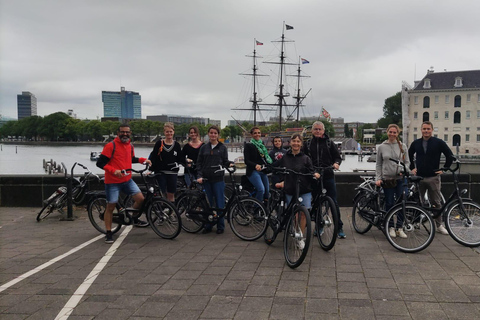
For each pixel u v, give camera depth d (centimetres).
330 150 643
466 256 520
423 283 424
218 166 667
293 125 8494
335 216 536
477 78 9006
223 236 673
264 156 740
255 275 467
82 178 920
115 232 690
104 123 17250
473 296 387
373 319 345
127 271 493
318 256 537
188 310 374
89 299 405
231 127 14950
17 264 530
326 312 361
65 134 18338
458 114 9131
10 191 1008
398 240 568
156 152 752
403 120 9681
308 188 553
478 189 904
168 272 486
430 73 9625
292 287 424
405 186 580
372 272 465
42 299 408
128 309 379
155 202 659
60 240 664
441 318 342
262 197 723
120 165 639
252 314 361
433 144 641
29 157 8444
